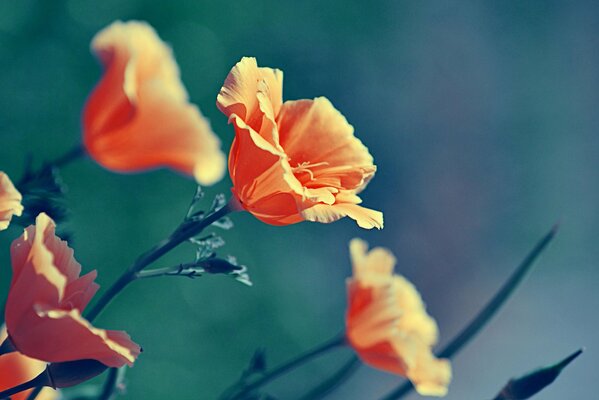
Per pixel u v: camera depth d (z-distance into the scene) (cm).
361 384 237
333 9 248
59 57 173
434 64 304
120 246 172
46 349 49
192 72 197
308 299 205
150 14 191
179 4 195
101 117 58
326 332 206
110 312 168
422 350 62
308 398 62
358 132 275
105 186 172
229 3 207
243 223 200
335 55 251
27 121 167
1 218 50
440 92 305
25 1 171
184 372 173
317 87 248
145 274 53
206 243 53
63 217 55
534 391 56
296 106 55
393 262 65
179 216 181
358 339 62
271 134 53
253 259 198
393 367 62
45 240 49
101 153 58
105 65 59
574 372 271
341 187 54
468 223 303
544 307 295
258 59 222
